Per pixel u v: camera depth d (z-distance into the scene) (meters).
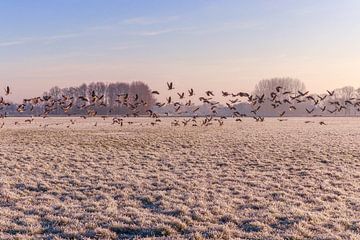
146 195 14.73
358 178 19.09
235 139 39.50
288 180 18.31
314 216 11.82
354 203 13.98
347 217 12.06
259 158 26.12
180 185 16.86
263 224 11.08
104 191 15.71
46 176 18.86
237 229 10.80
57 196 14.81
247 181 17.89
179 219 11.43
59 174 19.38
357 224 11.12
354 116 123.50
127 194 15.09
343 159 25.70
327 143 35.31
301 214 12.07
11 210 12.52
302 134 46.09
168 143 35.69
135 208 12.98
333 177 19.36
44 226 10.88
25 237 9.73
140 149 31.50
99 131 49.00
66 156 26.48
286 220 11.58
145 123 69.88
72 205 13.21
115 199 14.41
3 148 30.70
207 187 16.56
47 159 24.86
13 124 62.00
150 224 11.05
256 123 74.38
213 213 12.36
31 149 30.22
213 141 37.59
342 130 53.28
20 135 42.47
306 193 15.41
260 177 19.12
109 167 22.14
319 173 20.36
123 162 24.36
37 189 16.02
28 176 18.59
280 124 70.69
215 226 10.84
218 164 23.69
